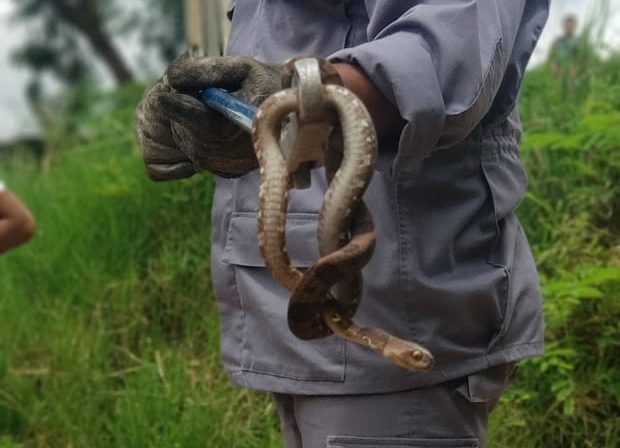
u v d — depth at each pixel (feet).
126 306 13.62
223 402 11.83
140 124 6.51
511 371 7.43
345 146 4.77
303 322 4.89
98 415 12.42
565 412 9.87
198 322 13.19
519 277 7.01
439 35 5.68
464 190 6.66
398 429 6.63
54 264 14.37
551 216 11.97
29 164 20.53
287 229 6.72
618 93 12.99
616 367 10.46
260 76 5.81
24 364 13.46
